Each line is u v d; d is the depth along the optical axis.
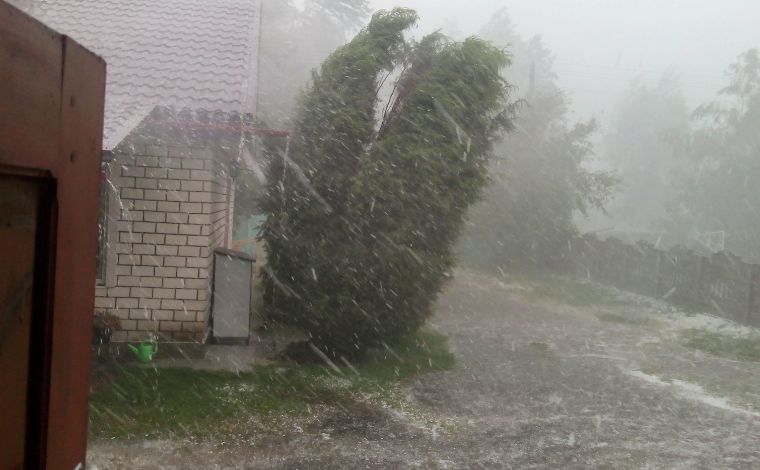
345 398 6.71
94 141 1.96
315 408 6.36
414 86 8.31
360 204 7.80
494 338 10.45
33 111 1.50
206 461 4.98
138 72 8.64
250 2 11.26
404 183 7.78
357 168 8.15
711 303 14.65
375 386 7.15
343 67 8.44
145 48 9.34
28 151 1.48
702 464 5.32
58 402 1.72
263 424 5.84
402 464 5.13
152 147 7.79
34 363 1.60
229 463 4.98
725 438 6.01
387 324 7.94
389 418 6.21
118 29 9.91
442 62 8.22
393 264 7.72
